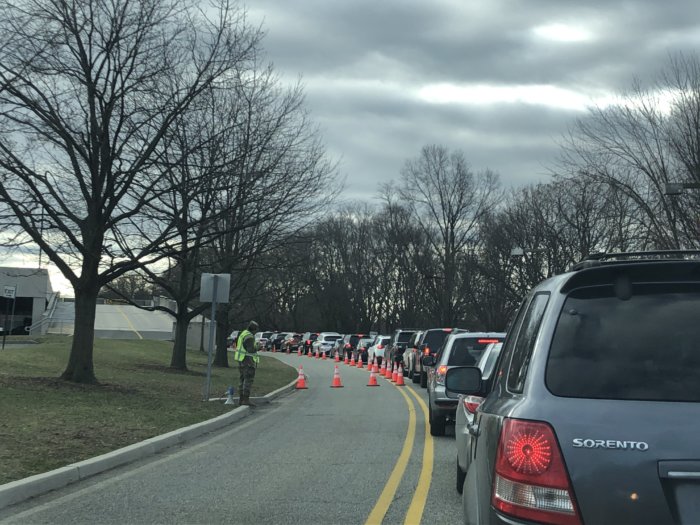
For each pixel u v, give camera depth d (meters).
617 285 3.28
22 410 12.49
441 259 65.31
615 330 3.20
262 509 7.25
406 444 11.60
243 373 17.16
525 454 2.97
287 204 20.48
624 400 3.00
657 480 2.81
